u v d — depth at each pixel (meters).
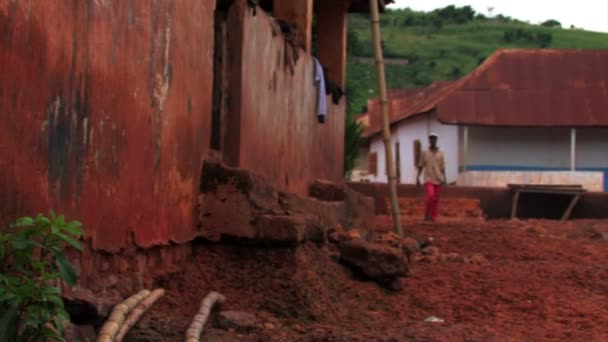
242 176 7.98
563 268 10.70
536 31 96.94
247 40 9.12
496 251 12.99
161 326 5.86
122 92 6.14
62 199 5.30
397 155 37.97
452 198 24.28
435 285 8.98
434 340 6.30
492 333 6.79
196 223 7.92
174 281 7.13
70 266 4.58
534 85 29.28
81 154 5.54
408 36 95.75
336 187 12.84
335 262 8.66
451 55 86.62
